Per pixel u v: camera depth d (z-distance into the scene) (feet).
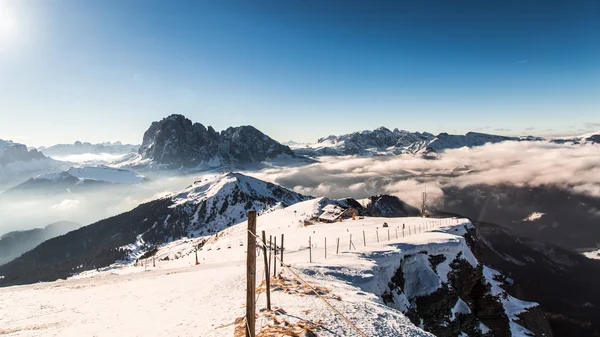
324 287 82.38
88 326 67.67
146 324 63.98
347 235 229.25
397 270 140.87
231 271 122.42
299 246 207.31
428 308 137.80
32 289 129.29
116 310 81.71
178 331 55.93
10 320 77.20
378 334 52.03
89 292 114.21
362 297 77.46
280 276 90.84
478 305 180.75
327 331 50.21
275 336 46.96
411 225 254.88
